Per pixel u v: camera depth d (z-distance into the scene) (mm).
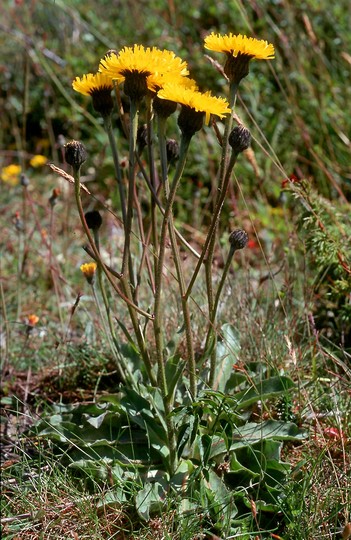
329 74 4891
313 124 4539
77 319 3393
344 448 2340
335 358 2531
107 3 6242
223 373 2557
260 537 2094
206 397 2299
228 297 3066
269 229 4066
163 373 2156
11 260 3953
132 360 2658
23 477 2414
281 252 3590
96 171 4922
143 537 2121
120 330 3037
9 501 2271
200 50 5168
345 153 4379
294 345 2744
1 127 5480
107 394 2635
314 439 2379
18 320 3355
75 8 6113
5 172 4820
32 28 5754
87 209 4578
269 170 4414
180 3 5645
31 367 3082
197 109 1870
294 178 2977
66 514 2217
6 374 3035
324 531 2076
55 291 3389
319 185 4230
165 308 3100
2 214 4371
